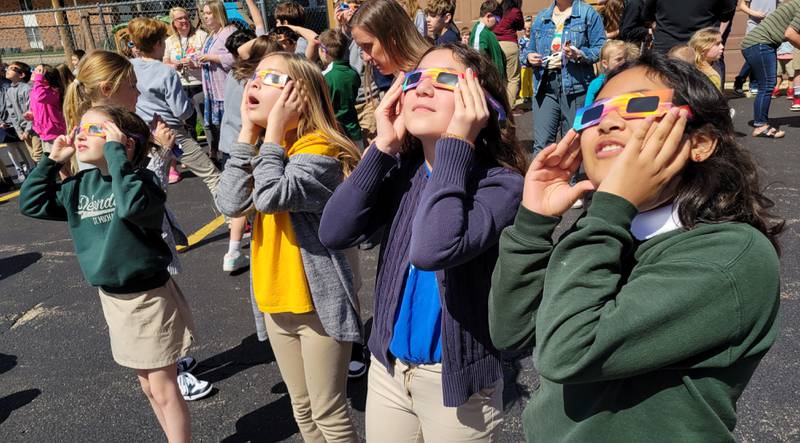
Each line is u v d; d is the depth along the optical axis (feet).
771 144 20.53
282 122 6.48
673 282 2.94
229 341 11.53
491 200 4.72
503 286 3.81
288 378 7.10
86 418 9.53
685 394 3.08
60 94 22.27
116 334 7.33
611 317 2.99
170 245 8.80
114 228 6.99
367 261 14.75
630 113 3.13
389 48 9.26
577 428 3.48
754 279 2.89
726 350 2.92
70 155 7.61
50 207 7.47
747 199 3.21
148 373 7.50
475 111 4.45
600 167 3.32
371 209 5.48
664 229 3.23
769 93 20.95
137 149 7.64
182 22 24.48
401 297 5.23
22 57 43.91
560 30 15.94
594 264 3.06
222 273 14.69
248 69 10.19
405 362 5.27
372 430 5.72
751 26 27.43
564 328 3.10
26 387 10.48
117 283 7.05
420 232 4.42
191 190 22.54
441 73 4.70
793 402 8.32
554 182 3.71
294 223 6.49
